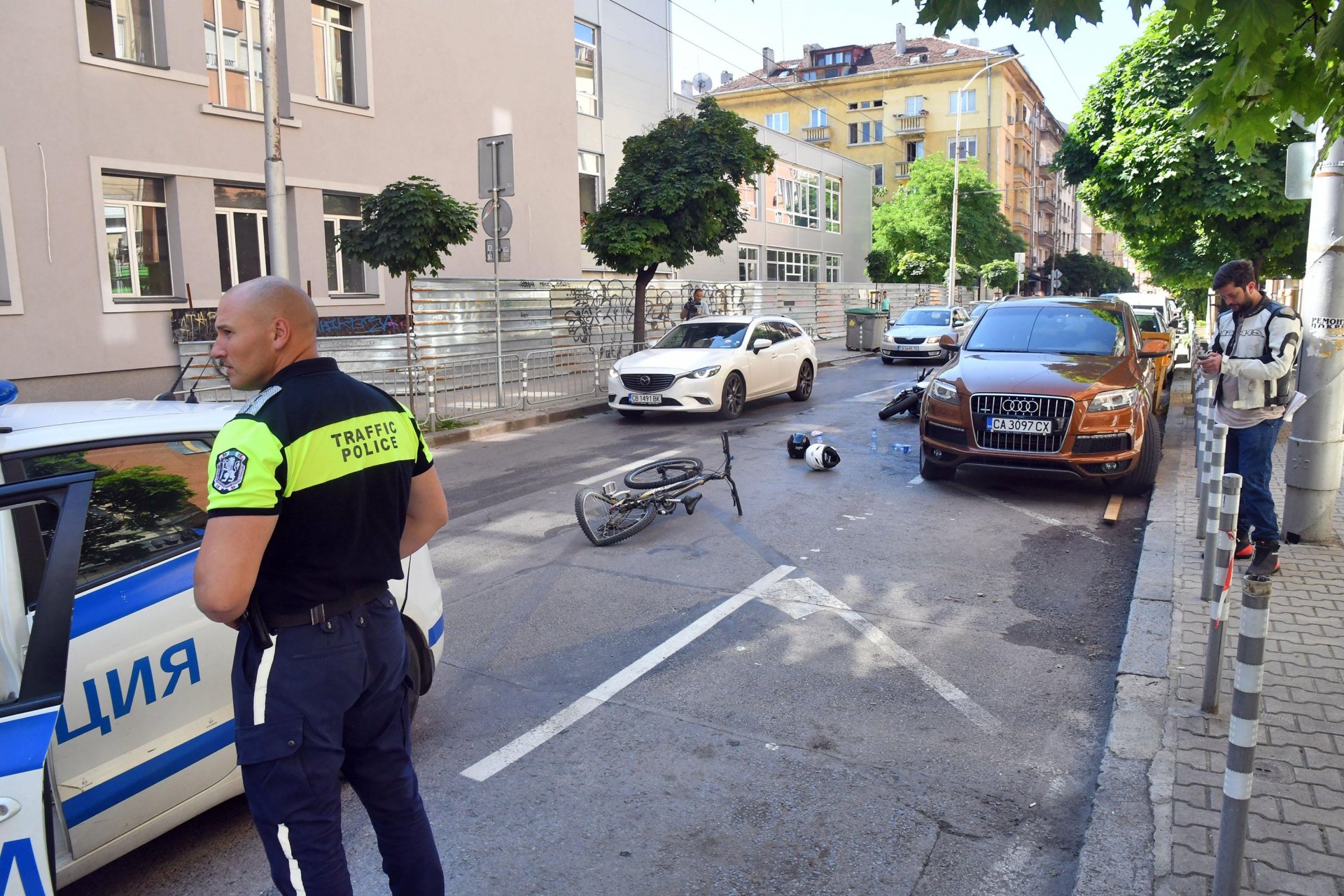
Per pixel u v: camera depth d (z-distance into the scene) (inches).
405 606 163.0
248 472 88.8
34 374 543.8
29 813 83.0
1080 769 156.7
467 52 812.6
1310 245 255.8
